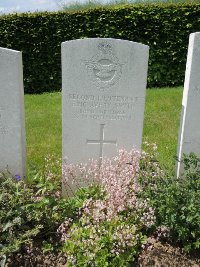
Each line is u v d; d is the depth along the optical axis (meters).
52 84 2.74
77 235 0.84
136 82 1.06
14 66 1.02
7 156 1.11
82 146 1.12
